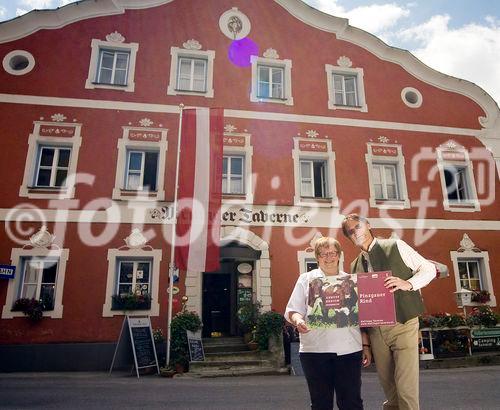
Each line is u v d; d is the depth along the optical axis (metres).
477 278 13.34
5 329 10.28
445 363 10.56
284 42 14.31
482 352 11.37
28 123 11.86
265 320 10.56
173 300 11.06
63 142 11.90
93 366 10.34
